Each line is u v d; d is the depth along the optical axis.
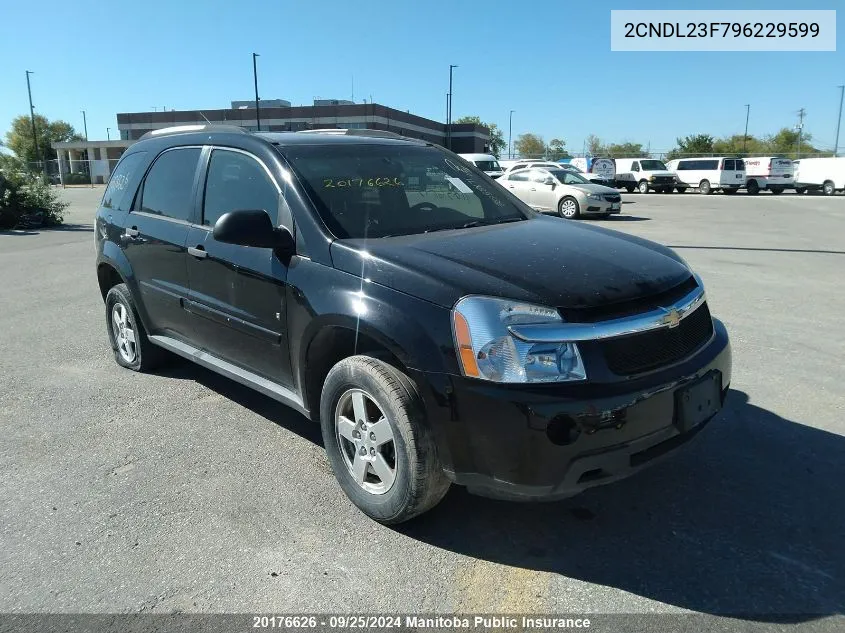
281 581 2.84
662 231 16.42
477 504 3.44
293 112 58.62
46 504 3.47
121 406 4.78
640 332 2.82
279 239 3.49
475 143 69.44
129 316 5.30
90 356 6.00
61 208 19.66
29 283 9.62
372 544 3.10
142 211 4.96
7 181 18.20
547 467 2.66
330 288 3.24
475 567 2.93
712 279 9.28
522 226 3.89
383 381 3.00
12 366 5.70
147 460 3.95
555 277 2.92
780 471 3.71
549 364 2.67
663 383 2.82
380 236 3.51
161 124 66.31
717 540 3.09
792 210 24.06
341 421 3.33
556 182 20.72
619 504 3.41
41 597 2.75
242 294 3.85
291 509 3.40
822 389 4.92
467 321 2.75
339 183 3.77
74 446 4.14
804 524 3.21
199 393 5.02
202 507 3.42
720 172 37.47
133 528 3.24
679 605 2.66
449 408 2.79
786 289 8.57
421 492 2.99
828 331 6.52
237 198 4.04
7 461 3.95
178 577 2.87
